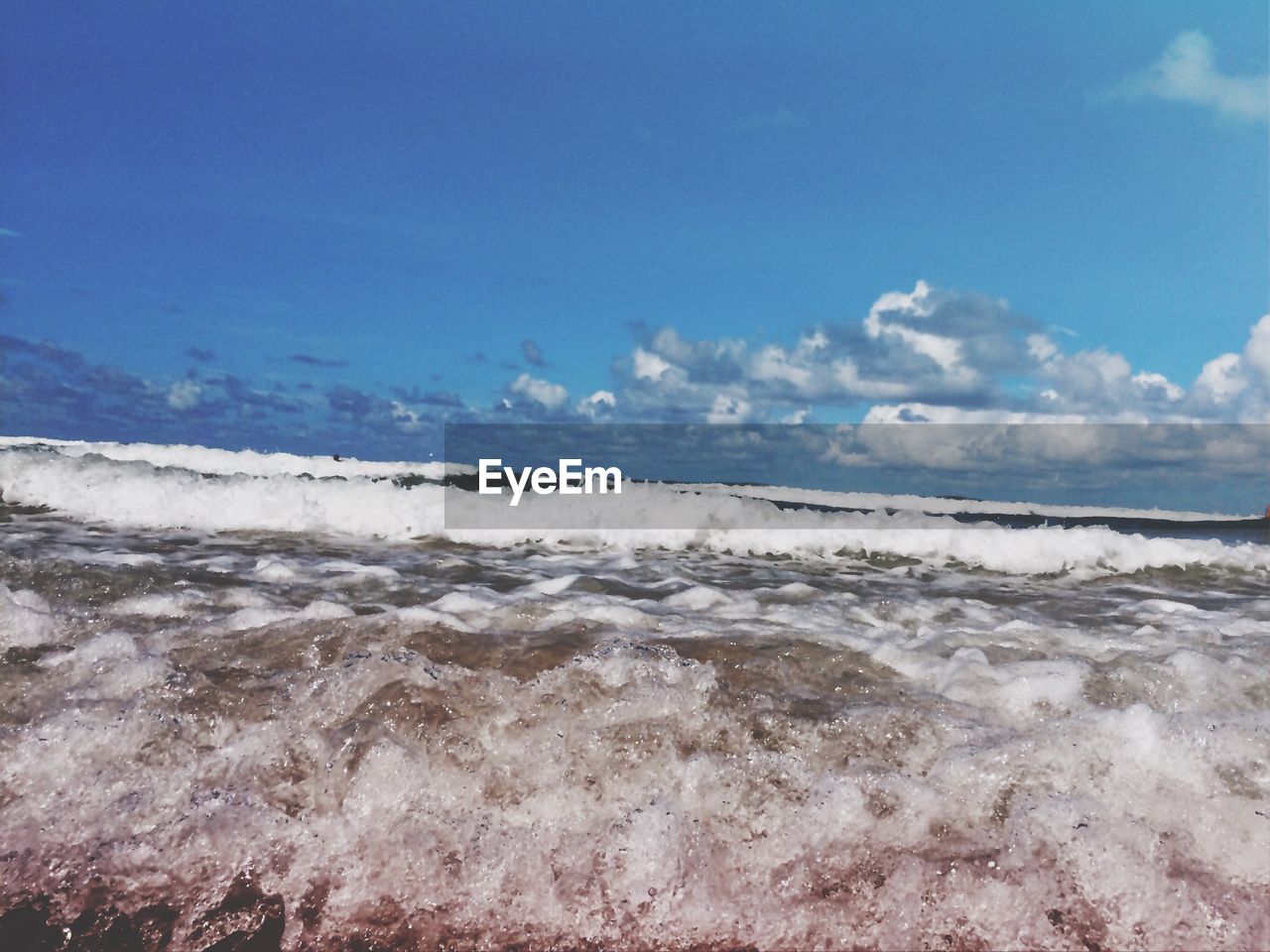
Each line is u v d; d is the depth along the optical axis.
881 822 2.73
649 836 2.66
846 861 2.62
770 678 3.61
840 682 3.60
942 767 2.93
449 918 2.49
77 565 4.73
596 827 2.72
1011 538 7.13
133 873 2.55
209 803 2.73
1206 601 5.89
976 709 3.37
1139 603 5.64
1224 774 2.89
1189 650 3.93
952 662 3.74
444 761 2.92
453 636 3.91
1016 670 3.64
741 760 2.96
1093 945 2.43
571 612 4.45
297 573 5.27
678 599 5.05
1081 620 5.07
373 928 2.45
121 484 7.16
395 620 4.07
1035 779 2.88
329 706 3.18
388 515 7.17
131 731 3.01
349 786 2.80
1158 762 2.95
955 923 2.47
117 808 2.75
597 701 3.27
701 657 3.79
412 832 2.69
